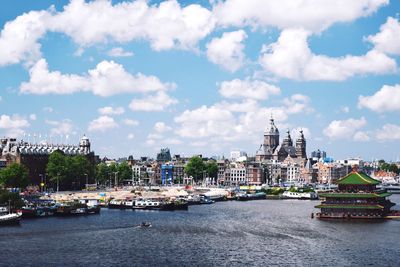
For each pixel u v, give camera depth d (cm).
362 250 15388
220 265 13438
